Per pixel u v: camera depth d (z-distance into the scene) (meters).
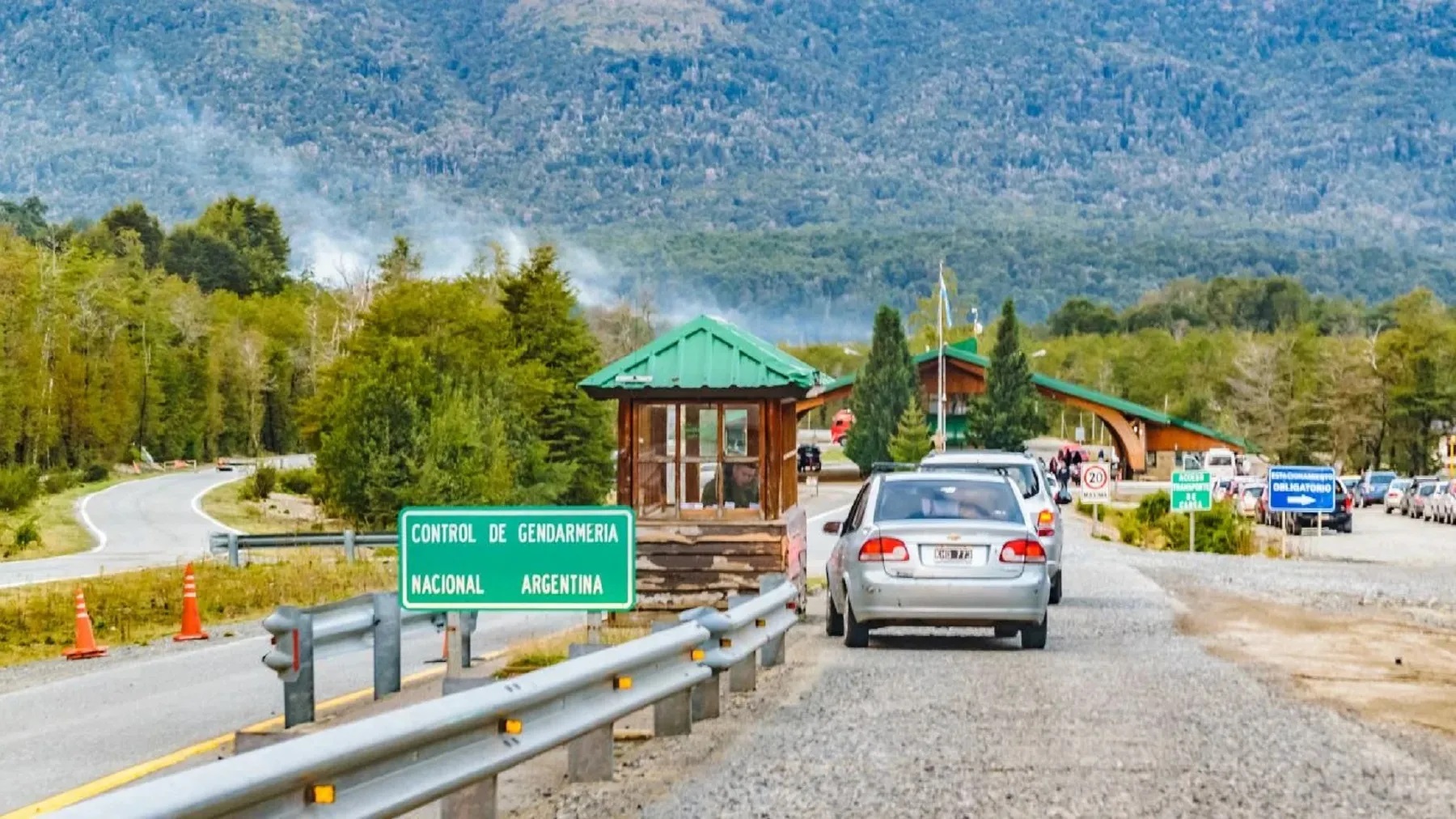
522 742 9.30
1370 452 130.00
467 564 13.76
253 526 71.25
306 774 6.93
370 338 81.00
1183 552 45.62
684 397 22.22
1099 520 66.56
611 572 13.70
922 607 18.28
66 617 29.48
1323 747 12.07
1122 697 14.84
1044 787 10.52
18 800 11.34
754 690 15.37
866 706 14.28
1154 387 192.00
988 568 18.30
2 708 17.03
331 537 47.09
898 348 122.44
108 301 134.75
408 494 64.12
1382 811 9.77
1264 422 151.88
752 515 22.31
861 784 10.63
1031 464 26.31
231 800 6.38
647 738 12.66
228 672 19.97
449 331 80.19
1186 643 19.91
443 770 8.36
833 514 69.94
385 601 15.70
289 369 161.12
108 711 16.39
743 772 11.12
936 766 11.25
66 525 71.31
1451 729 13.14
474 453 66.12
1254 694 15.05
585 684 10.16
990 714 13.76
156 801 5.94
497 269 111.94
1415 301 132.75
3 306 113.69
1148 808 9.83
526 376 78.50
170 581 36.78
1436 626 22.95
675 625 12.72
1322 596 28.00
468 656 17.70
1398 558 46.94
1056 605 25.86
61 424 121.06
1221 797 10.17
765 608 15.64
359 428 65.19
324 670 18.94
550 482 77.50
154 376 140.62
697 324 22.36
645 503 22.45
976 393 133.38
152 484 107.88
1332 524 64.25
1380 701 14.79
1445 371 126.94
